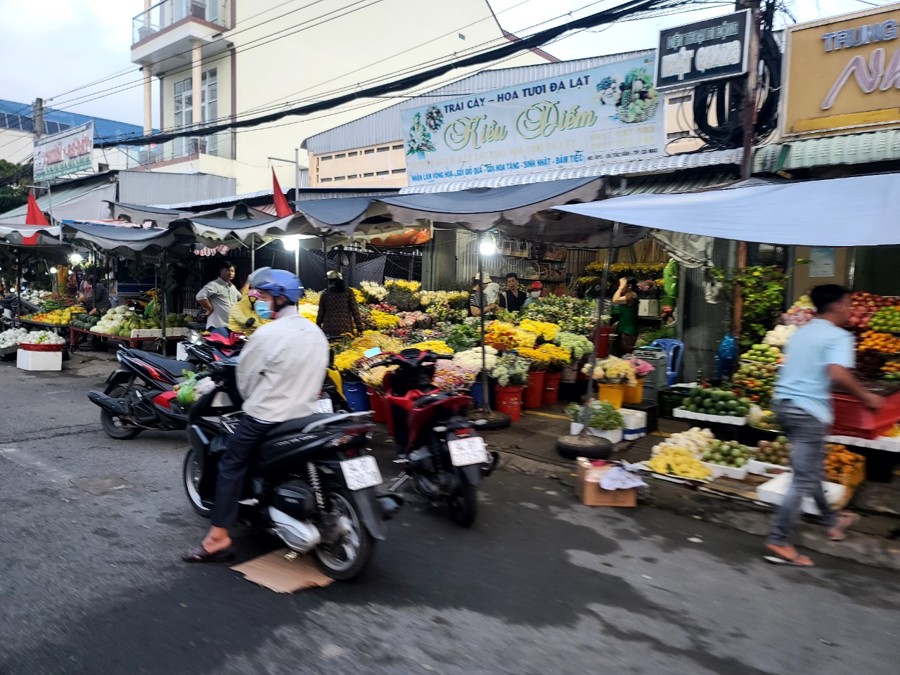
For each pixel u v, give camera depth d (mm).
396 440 5277
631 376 6809
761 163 7207
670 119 9297
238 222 9703
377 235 10023
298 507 3695
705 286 7801
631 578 3902
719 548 4367
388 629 3256
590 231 7828
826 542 4395
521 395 8164
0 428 7168
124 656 2975
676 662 3029
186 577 3768
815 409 3979
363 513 3596
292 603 3496
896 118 6504
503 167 9750
